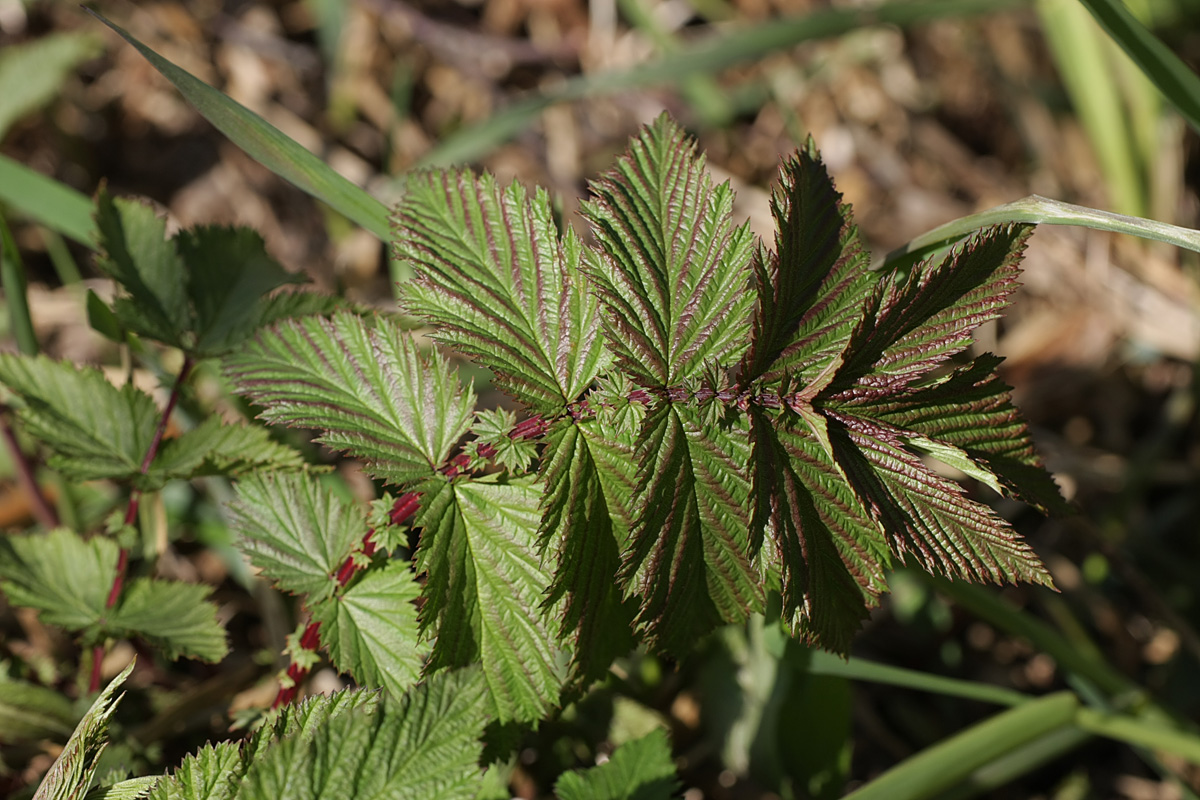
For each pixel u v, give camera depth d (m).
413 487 0.53
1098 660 0.69
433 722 0.51
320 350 0.54
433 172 0.54
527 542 0.53
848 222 0.52
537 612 0.53
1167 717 0.64
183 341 0.59
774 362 0.52
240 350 0.58
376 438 0.53
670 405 0.51
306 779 0.51
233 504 0.55
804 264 0.52
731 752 0.64
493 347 0.52
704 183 0.52
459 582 0.52
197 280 0.59
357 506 0.55
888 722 0.70
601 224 0.52
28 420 0.57
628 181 0.52
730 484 0.51
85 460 0.57
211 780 0.52
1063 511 0.53
